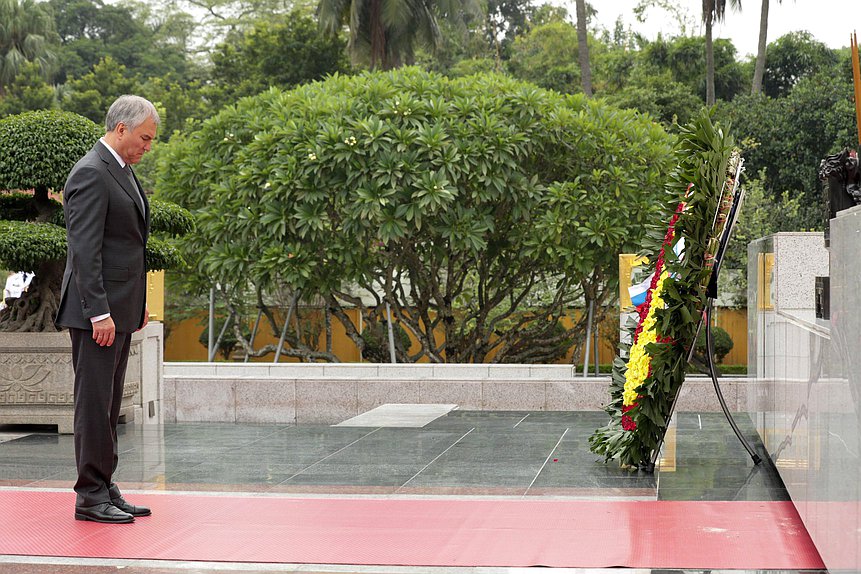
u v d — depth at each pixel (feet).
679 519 15.11
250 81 101.65
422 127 36.47
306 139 36.88
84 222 14.74
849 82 81.30
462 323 44.73
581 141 38.01
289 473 19.69
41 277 26.89
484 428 26.81
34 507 16.33
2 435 25.89
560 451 22.52
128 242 15.37
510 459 21.36
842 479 10.63
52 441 24.75
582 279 39.58
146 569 12.51
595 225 36.99
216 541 13.85
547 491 17.57
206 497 17.08
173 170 40.96
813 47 103.55
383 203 35.40
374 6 93.15
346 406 31.78
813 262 18.37
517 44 122.93
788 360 16.19
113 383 15.52
